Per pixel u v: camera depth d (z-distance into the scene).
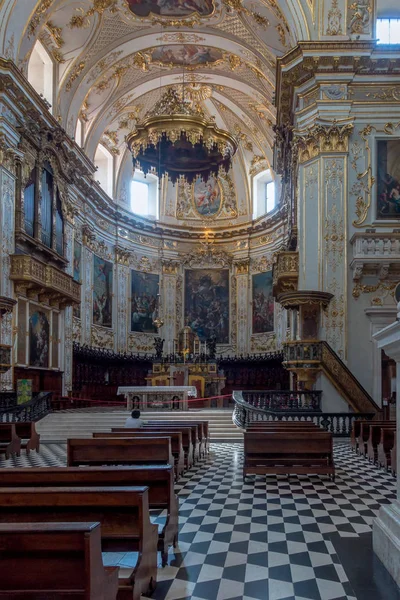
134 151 17.91
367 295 15.84
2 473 4.98
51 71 21.69
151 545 4.45
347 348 15.56
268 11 18.92
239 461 11.14
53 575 2.87
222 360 29.98
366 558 4.85
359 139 16.47
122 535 4.23
